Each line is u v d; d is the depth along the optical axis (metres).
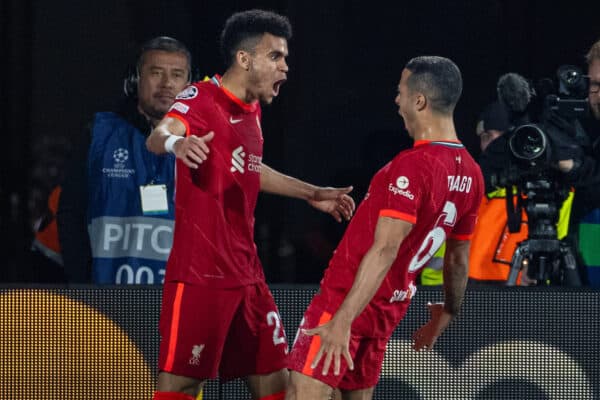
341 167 21.39
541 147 16.42
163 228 16.73
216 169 13.27
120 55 21.14
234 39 13.45
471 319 16.11
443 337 16.09
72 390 15.85
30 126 21.05
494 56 21.50
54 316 15.81
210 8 20.94
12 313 15.77
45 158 20.98
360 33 21.34
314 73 21.36
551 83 17.61
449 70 12.85
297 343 13.11
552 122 17.25
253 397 14.16
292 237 20.64
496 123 18.31
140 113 17.16
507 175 16.83
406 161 12.52
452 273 13.89
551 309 16.12
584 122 18.55
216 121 13.23
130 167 16.81
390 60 21.42
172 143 12.16
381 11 21.27
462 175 12.88
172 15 21.00
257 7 21.05
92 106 21.20
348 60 21.38
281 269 20.64
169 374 13.51
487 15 21.41
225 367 14.16
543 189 16.77
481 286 16.12
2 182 20.67
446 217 12.95
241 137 13.45
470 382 16.12
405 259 12.89
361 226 12.81
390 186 12.45
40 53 21.06
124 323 15.86
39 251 18.50
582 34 21.34
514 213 17.11
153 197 16.73
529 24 21.41
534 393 16.16
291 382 13.08
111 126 17.00
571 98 17.23
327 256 20.56
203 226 13.32
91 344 15.83
